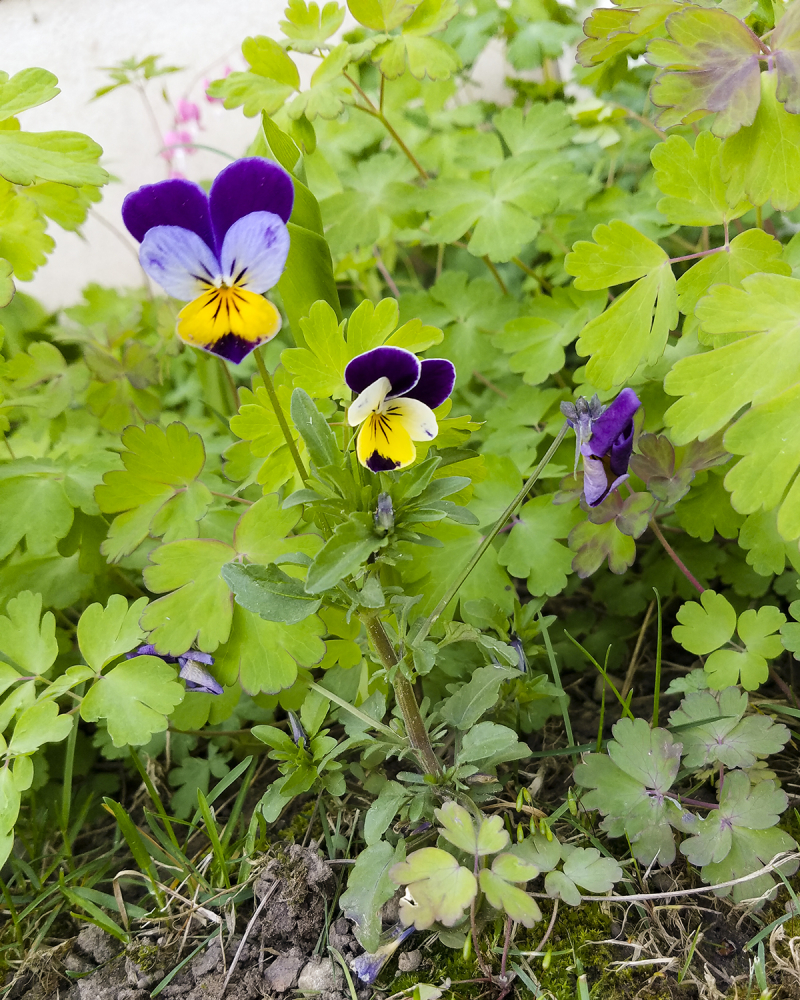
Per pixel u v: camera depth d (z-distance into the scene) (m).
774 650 0.27
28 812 0.30
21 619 0.28
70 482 0.31
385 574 0.28
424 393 0.25
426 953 0.26
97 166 0.28
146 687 0.27
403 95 0.42
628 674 0.31
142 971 0.26
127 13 0.43
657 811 0.26
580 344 0.28
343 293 0.48
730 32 0.25
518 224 0.33
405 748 0.26
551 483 0.34
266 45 0.32
